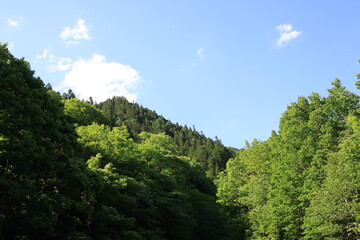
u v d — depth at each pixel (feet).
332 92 96.94
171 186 124.26
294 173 95.86
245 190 147.13
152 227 101.14
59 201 53.11
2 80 50.44
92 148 104.22
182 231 118.32
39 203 50.44
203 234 150.30
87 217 67.46
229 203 155.84
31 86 60.54
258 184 130.11
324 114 95.91
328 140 88.17
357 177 70.08
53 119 60.85
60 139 58.65
